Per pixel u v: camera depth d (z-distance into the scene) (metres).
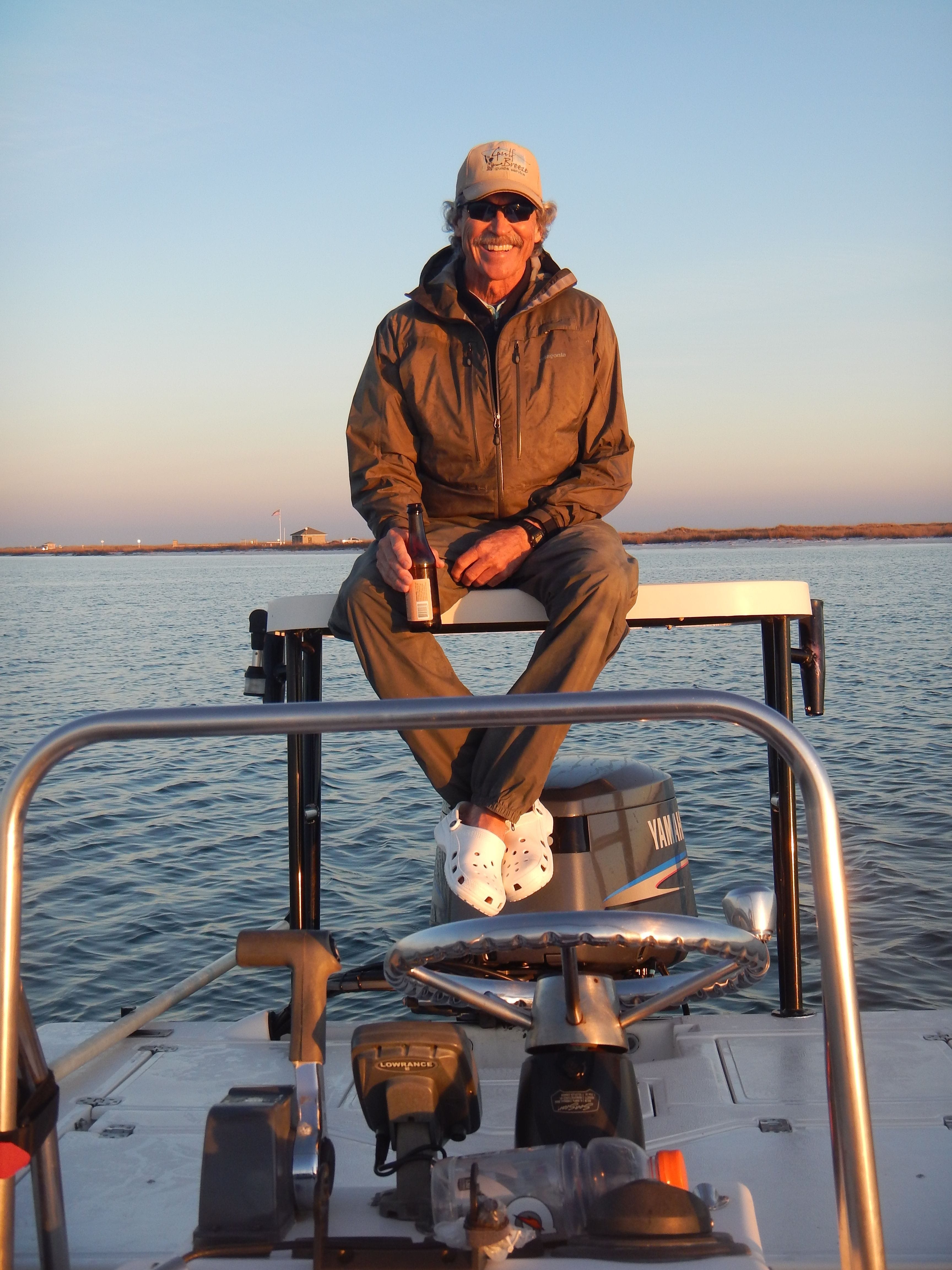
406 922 7.47
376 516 2.91
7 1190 1.18
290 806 2.87
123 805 11.86
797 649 2.94
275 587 108.12
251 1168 1.25
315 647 3.10
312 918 2.97
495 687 22.14
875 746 14.80
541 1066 1.56
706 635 38.34
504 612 2.78
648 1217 1.17
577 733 15.60
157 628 49.19
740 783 11.72
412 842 9.74
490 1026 2.61
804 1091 2.28
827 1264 1.65
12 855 1.18
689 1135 2.11
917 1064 2.38
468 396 2.95
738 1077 2.36
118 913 7.85
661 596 2.74
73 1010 6.14
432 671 2.69
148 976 6.65
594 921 1.59
